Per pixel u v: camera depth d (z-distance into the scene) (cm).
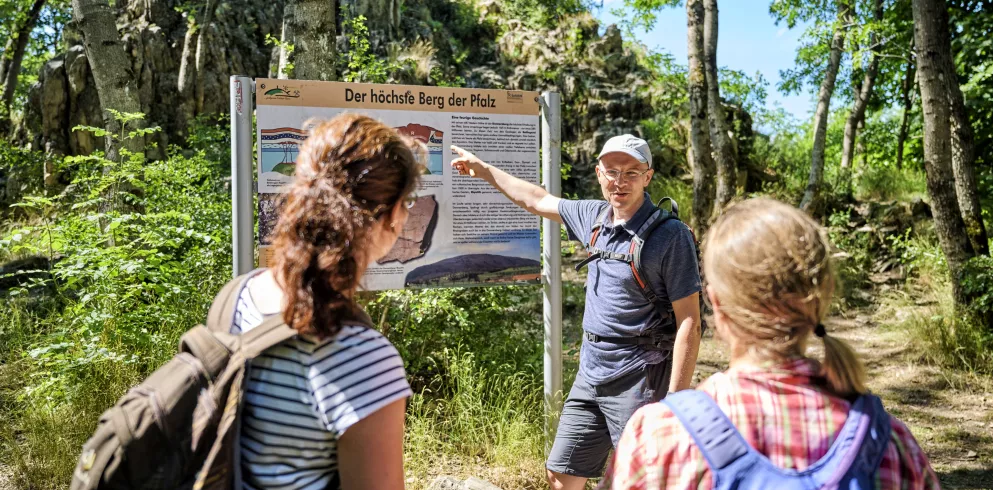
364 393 116
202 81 1302
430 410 449
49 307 605
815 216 1166
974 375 620
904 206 1149
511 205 340
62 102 1206
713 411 110
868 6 1270
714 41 1055
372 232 121
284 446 116
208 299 487
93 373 422
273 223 305
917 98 1380
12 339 533
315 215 116
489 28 1747
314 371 116
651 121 1433
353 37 612
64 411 398
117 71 638
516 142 341
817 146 1166
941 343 670
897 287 977
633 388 266
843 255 1016
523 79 1552
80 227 489
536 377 475
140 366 453
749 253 111
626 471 114
